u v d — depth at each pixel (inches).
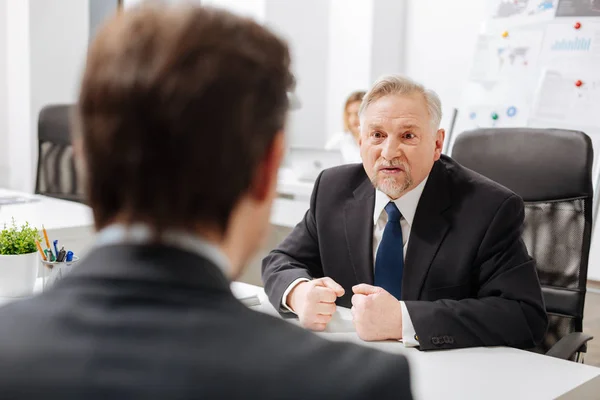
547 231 74.7
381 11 218.4
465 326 55.1
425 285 62.4
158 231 17.0
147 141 16.5
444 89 211.2
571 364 51.6
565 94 169.2
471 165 80.2
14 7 237.0
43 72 237.1
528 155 76.9
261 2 226.1
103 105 16.8
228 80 16.9
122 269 16.7
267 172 18.5
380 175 62.8
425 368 49.7
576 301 72.1
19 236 65.4
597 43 165.3
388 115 61.6
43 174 142.9
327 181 72.3
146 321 15.9
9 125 245.1
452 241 62.2
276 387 15.6
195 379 15.1
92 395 14.8
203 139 16.6
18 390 15.0
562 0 172.1
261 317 17.7
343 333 57.6
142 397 14.7
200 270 17.0
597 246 183.9
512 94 179.6
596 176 152.6
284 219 124.7
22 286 64.8
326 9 228.7
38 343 15.6
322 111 235.0
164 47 16.9
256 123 17.3
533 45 176.7
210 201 17.1
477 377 48.1
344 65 227.3
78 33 242.7
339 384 16.1
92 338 15.7
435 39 212.1
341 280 68.2
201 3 18.4
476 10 201.8
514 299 58.8
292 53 18.8
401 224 65.1
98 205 17.6
